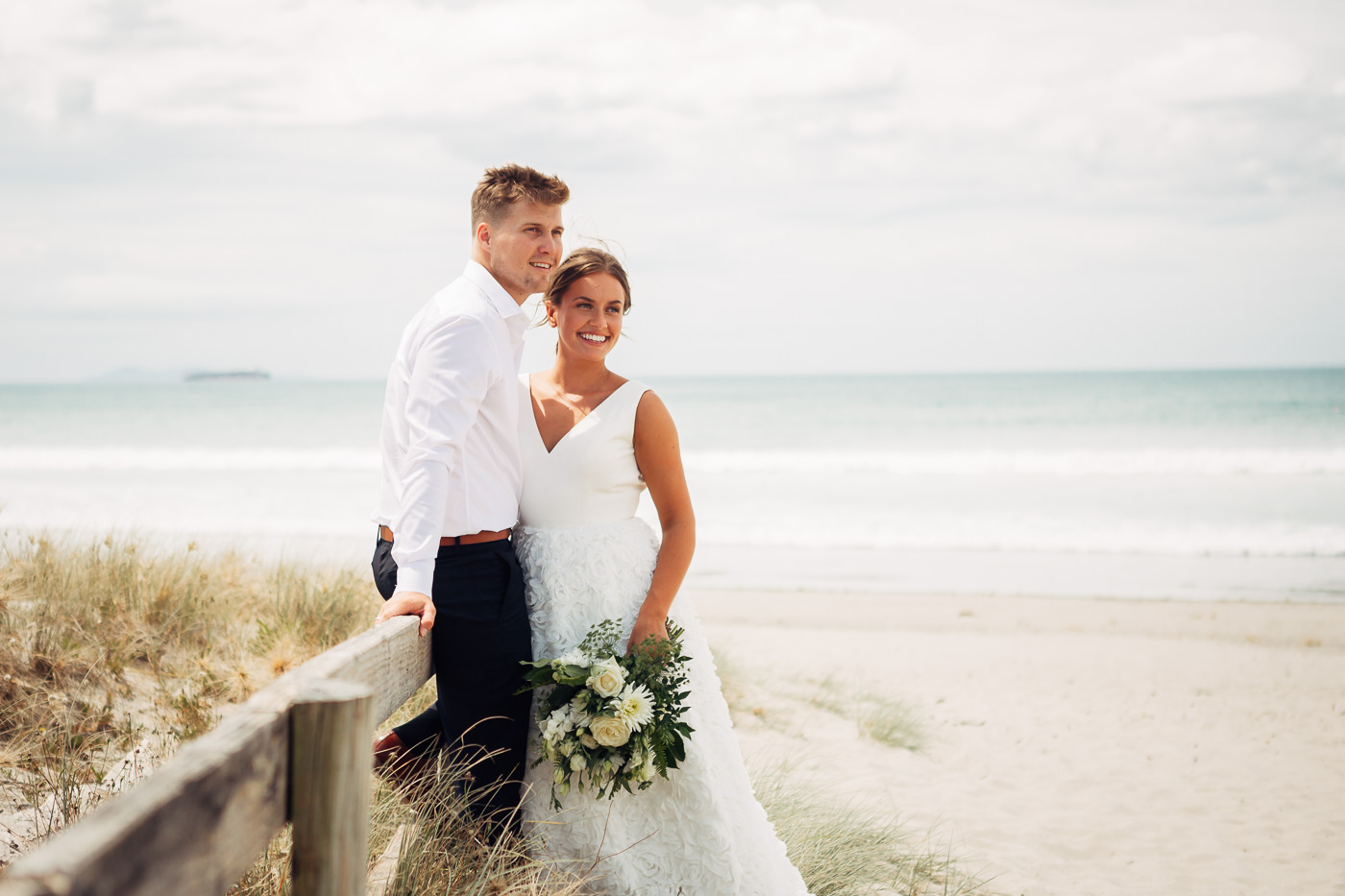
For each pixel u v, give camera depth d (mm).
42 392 90125
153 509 17859
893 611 10891
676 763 2689
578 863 2664
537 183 2730
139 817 1040
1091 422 41406
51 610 4445
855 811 4398
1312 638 9695
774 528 17328
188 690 4043
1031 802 5328
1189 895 4199
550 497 2760
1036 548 15414
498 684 2611
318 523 16375
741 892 2672
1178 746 6449
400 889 2418
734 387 78188
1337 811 5277
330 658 1790
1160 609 11125
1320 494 20172
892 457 28594
